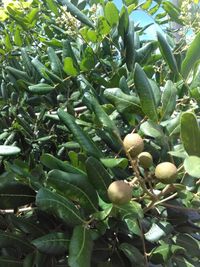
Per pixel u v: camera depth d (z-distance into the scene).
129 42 0.55
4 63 0.72
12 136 0.57
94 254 0.42
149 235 0.43
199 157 0.34
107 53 0.61
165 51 0.49
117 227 0.42
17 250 0.43
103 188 0.37
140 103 0.41
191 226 0.48
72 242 0.34
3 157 0.50
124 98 0.43
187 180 0.39
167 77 0.57
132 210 0.36
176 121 0.43
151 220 0.45
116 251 0.42
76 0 0.72
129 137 0.36
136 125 0.46
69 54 0.55
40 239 0.35
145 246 0.44
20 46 0.72
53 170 0.36
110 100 0.43
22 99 0.61
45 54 0.70
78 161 0.42
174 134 0.42
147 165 0.36
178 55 0.57
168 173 0.34
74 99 0.57
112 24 0.57
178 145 0.43
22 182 0.40
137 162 0.36
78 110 0.58
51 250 0.35
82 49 0.60
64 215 0.35
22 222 0.42
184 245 0.46
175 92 0.44
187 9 0.62
